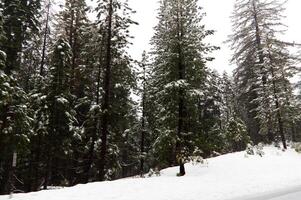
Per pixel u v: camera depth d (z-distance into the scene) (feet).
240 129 116.47
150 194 50.08
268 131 112.37
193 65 72.69
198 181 59.36
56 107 89.04
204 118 87.76
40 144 89.97
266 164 75.36
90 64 96.43
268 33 113.50
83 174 100.58
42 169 94.48
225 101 141.08
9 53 79.92
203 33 74.13
